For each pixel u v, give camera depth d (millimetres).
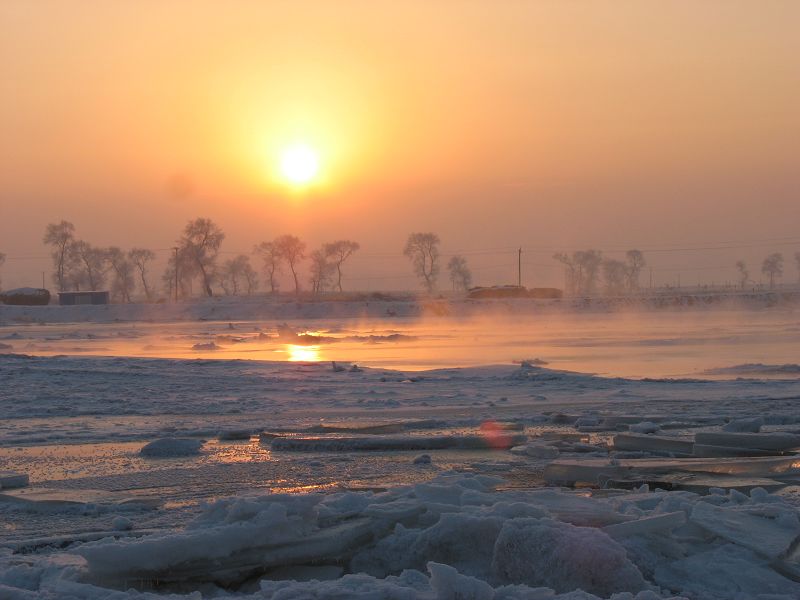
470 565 6355
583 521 6844
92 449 13312
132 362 29234
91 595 5684
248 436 14539
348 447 13273
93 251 146875
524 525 6312
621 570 5910
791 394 20578
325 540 6559
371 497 7734
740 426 13266
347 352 40500
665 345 43000
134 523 8523
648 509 7719
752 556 6398
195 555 6270
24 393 20641
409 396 20406
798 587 6008
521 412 17406
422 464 11961
